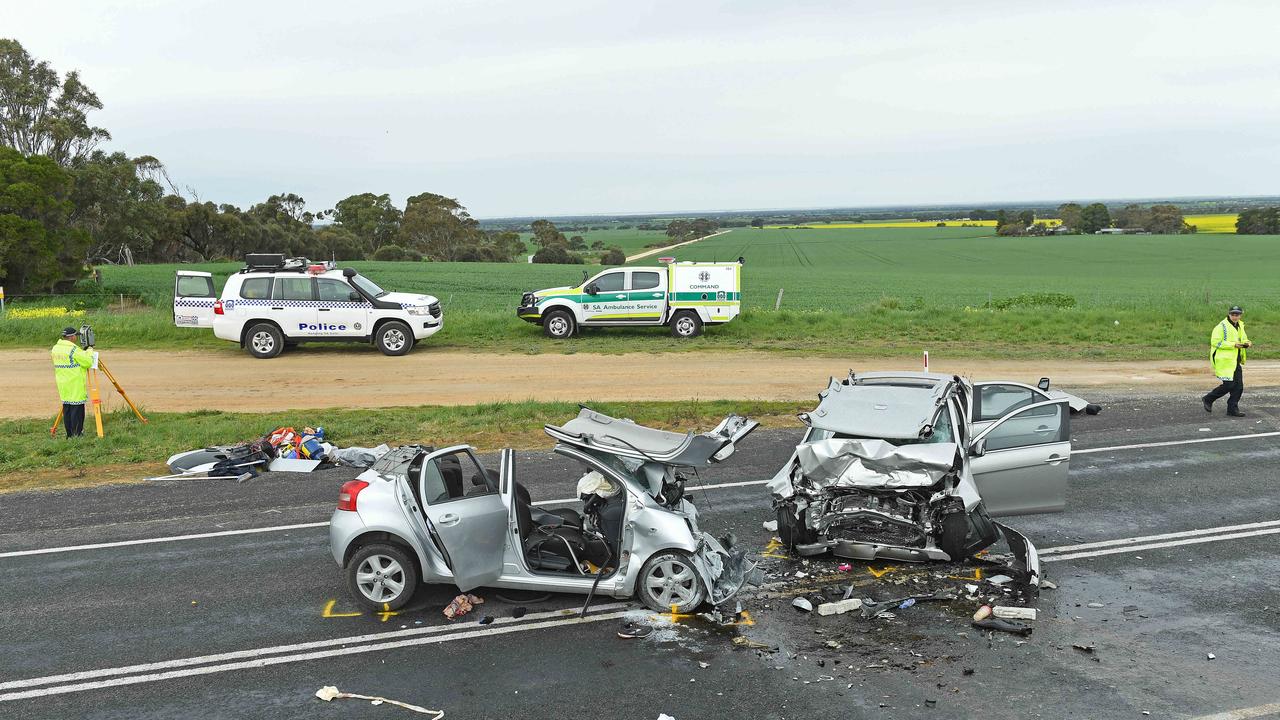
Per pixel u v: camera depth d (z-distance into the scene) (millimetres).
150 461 12672
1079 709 5953
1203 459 12680
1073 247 143000
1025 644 6945
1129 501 10758
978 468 9133
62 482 11656
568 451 7750
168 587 8141
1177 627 7250
